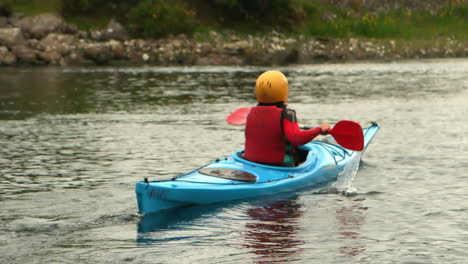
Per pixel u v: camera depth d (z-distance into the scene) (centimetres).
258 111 2759
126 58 12225
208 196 2414
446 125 4638
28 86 8119
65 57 11988
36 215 2297
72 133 4472
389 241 1941
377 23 15625
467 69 10300
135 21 13388
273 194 2588
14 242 1975
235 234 2030
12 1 13862
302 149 3041
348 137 2631
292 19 15225
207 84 8225
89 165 3312
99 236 2034
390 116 5156
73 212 2336
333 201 2486
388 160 3384
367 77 9012
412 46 14438
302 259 1772
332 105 5944
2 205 2448
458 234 2009
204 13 14700
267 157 2750
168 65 11812
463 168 3133
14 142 4100
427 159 3388
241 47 12688
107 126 4809
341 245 1903
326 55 13288
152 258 1805
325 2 16938
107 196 2595
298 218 2222
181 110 5728
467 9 17225
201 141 4078
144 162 3381
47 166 3291
